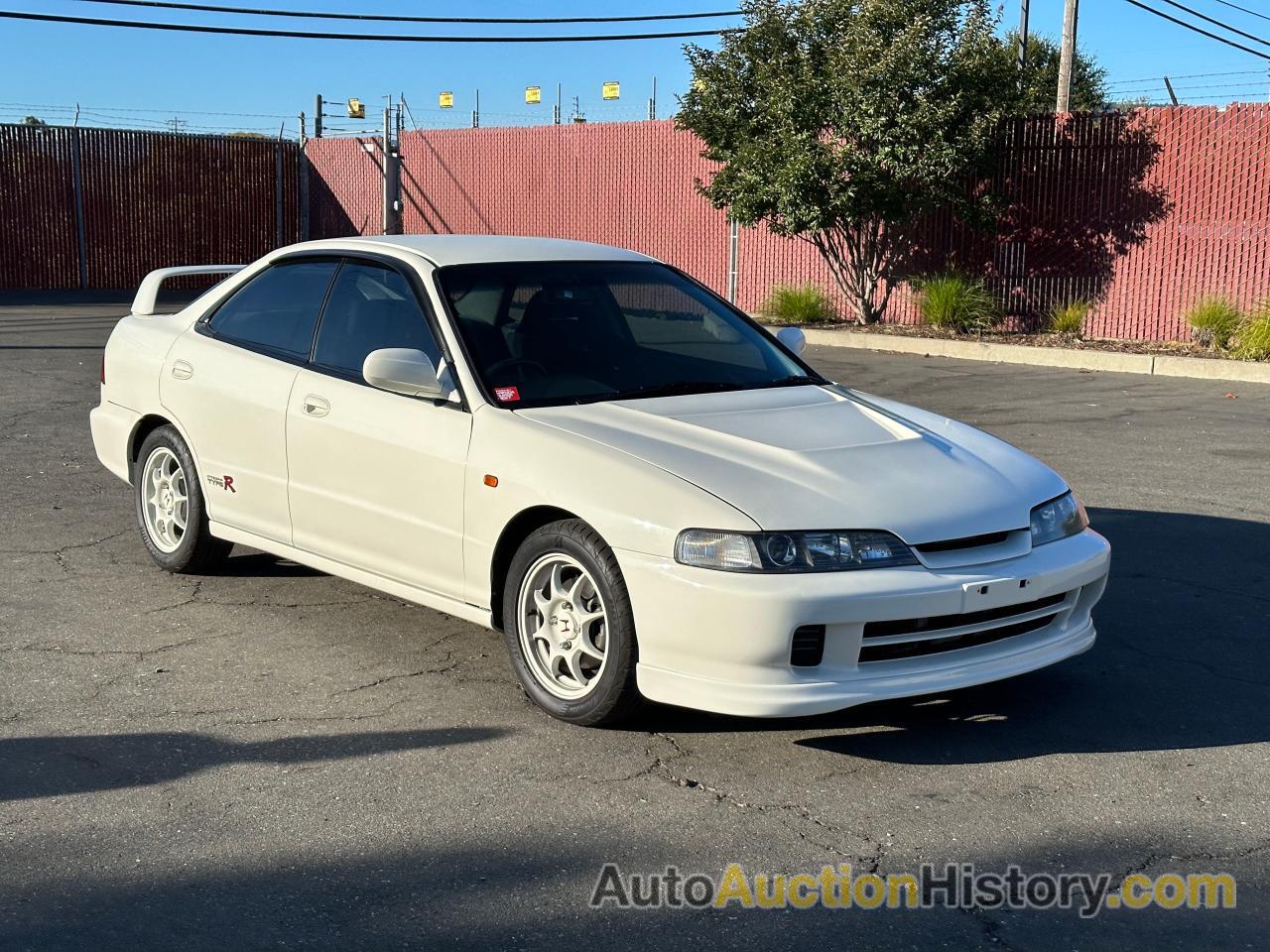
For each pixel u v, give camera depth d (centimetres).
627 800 401
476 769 422
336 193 2895
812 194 1722
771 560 406
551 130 2455
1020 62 1806
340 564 543
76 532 719
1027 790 411
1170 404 1227
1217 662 530
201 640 546
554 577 459
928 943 323
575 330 531
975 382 1381
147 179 2748
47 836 372
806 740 450
